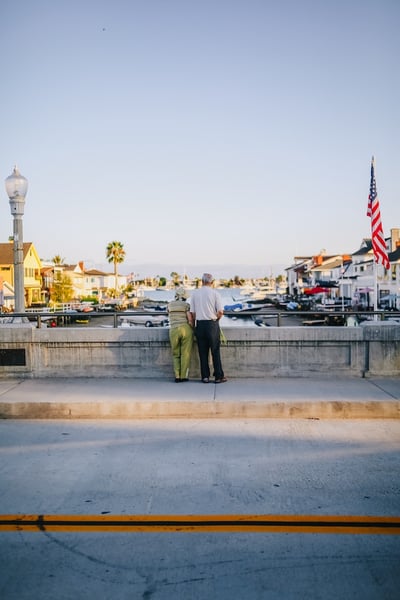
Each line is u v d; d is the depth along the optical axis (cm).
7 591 371
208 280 924
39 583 380
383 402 786
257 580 381
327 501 503
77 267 10794
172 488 538
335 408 790
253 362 970
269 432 722
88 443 686
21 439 707
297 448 655
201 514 481
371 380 932
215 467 594
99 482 556
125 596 364
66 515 482
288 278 11606
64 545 432
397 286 4844
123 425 765
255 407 793
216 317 919
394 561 402
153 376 982
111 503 505
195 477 566
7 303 5391
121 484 550
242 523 463
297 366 966
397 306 4631
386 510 484
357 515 474
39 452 653
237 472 579
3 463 616
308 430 729
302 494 520
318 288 5691
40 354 992
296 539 436
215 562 405
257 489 533
